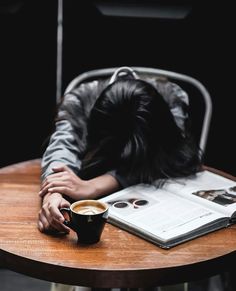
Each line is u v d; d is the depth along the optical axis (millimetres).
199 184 1612
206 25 2406
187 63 2467
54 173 1594
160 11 2420
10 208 1497
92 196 1537
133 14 2426
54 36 2537
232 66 2432
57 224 1354
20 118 2660
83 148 1753
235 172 2543
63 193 1495
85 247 1316
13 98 2627
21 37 2535
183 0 2404
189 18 2408
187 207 1459
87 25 2459
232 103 2469
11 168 1779
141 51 2477
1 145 2701
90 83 1896
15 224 1415
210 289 2395
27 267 1269
